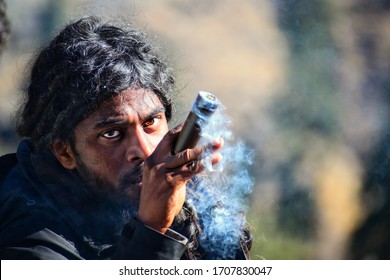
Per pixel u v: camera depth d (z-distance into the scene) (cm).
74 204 560
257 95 1677
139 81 550
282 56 1739
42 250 534
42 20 1719
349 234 1614
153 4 1741
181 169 482
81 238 556
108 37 571
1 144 1580
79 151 557
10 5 1722
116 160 550
